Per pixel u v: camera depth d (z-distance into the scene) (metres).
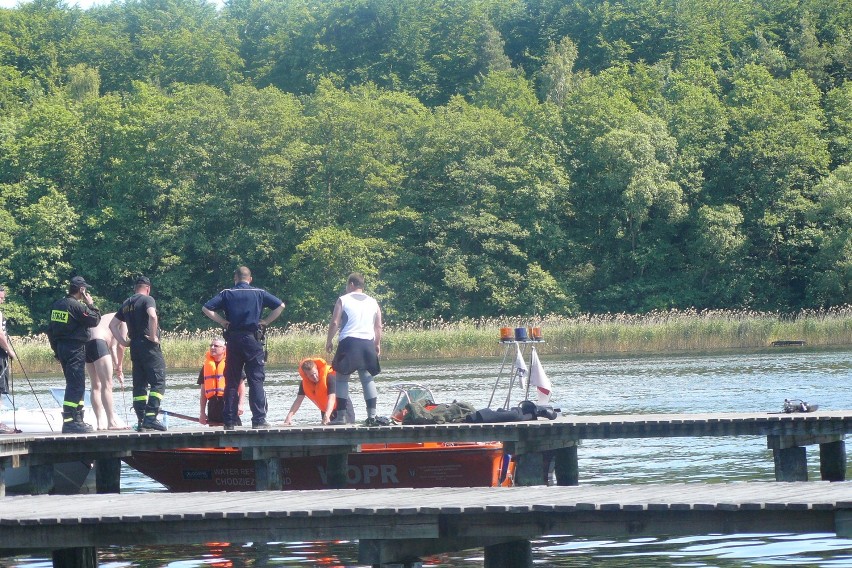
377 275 136.38
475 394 49.50
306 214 139.50
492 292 135.12
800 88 157.62
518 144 146.50
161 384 26.03
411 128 151.75
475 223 137.12
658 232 144.38
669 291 138.75
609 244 146.25
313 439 24.25
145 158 140.00
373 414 25.64
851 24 199.75
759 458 31.30
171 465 27.27
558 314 133.75
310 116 154.12
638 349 92.50
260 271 139.00
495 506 15.03
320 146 142.25
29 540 15.75
